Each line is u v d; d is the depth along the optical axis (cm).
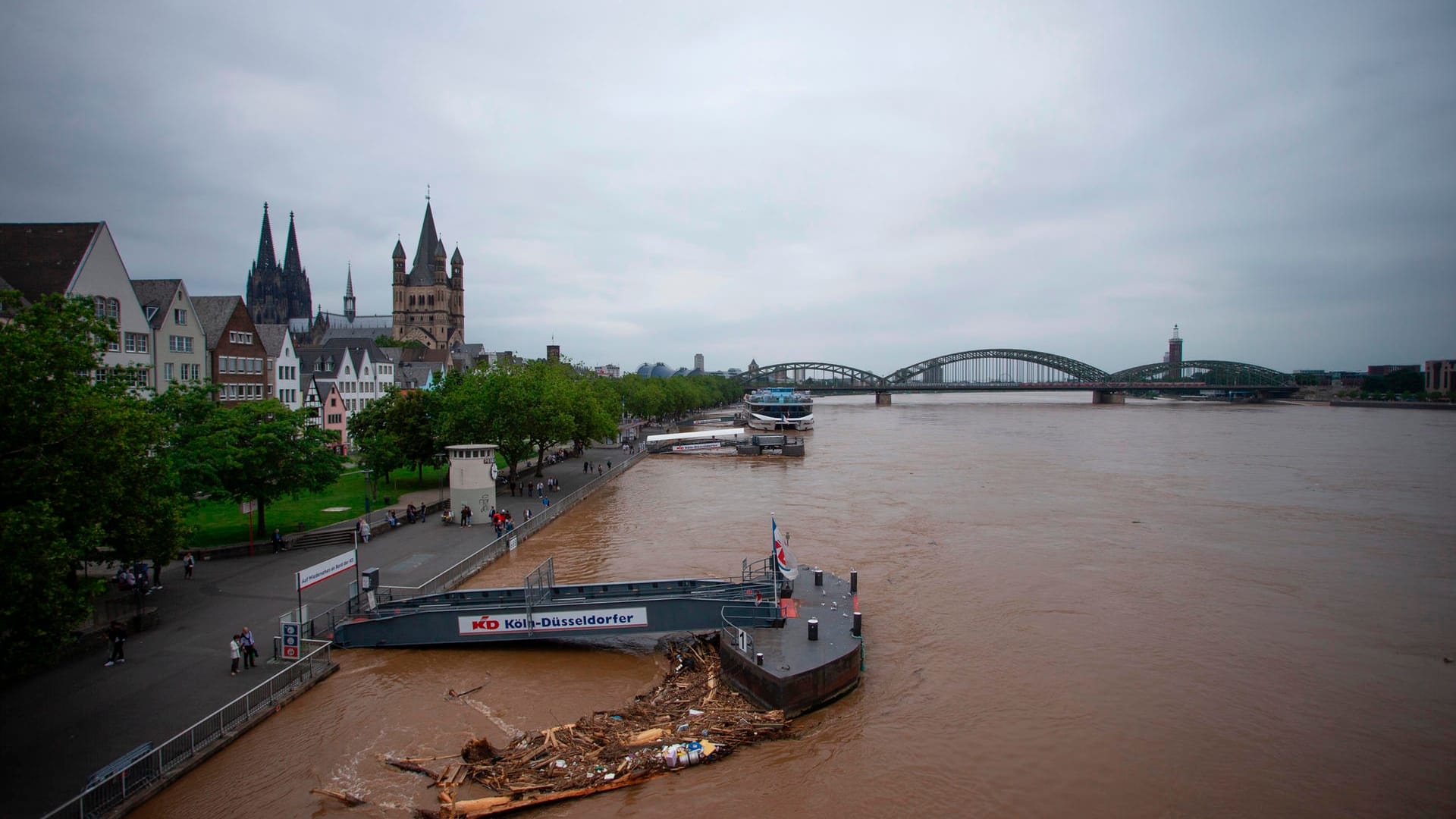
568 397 8694
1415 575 4659
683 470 9919
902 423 19662
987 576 4581
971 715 2817
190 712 2583
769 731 2652
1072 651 3428
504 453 7419
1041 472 9394
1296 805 2302
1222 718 2822
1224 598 4191
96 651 3105
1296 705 2928
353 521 5609
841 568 4747
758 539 5550
